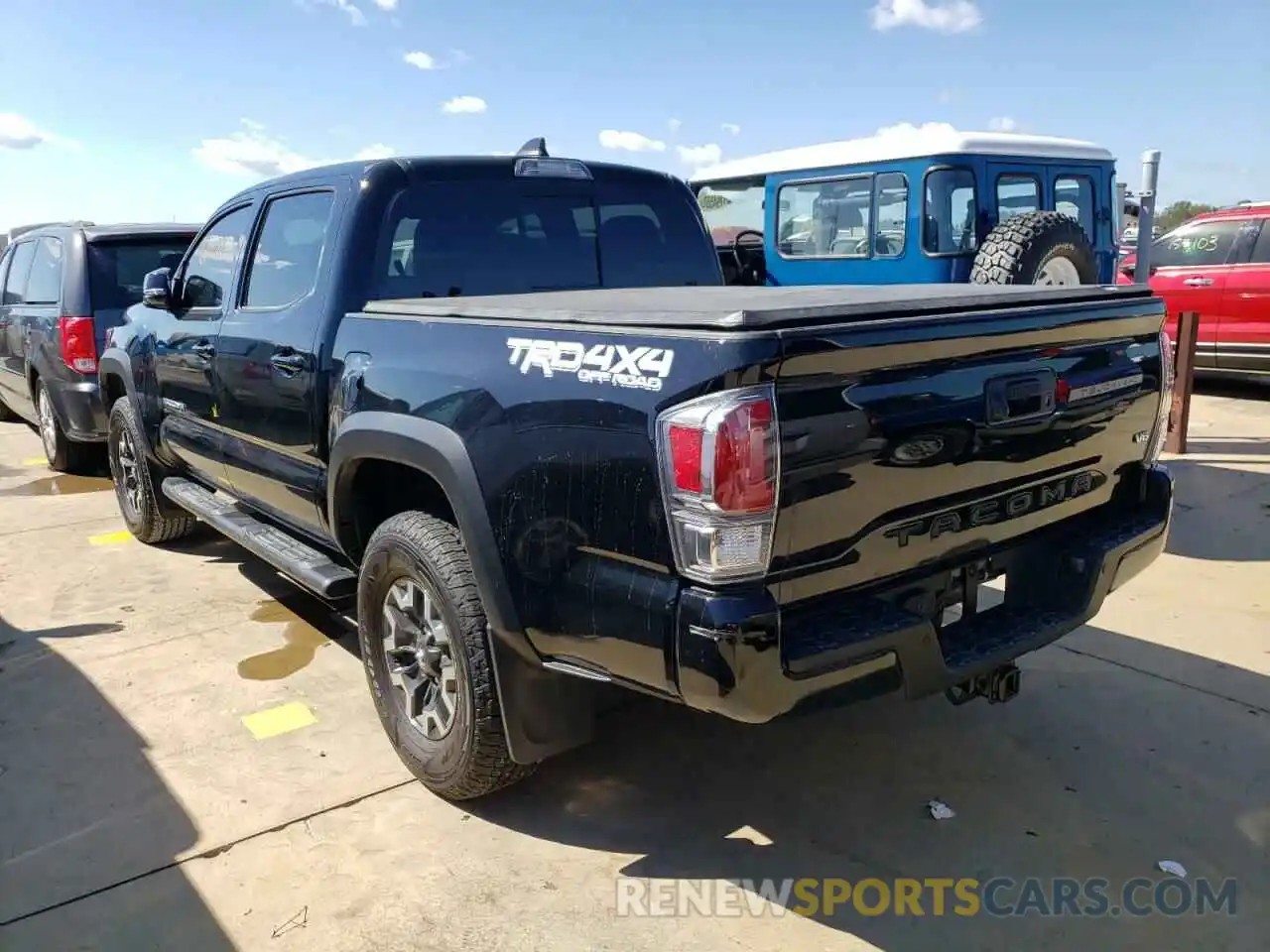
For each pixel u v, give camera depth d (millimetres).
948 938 2486
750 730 3537
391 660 3215
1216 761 3277
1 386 9164
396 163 3625
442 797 3105
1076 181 7727
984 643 2689
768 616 2139
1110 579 2936
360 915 2578
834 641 2268
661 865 2785
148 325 5105
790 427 2139
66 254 6891
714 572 2127
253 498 4285
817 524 2232
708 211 9258
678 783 3197
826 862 2793
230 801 3096
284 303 3809
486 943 2479
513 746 2705
